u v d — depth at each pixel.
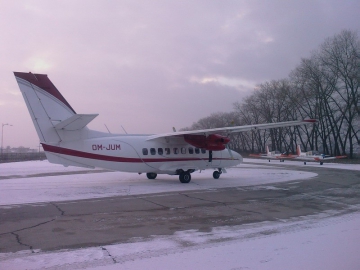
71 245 7.91
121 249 7.55
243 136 88.06
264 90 72.69
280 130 70.38
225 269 6.25
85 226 9.91
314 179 24.55
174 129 25.75
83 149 19.86
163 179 24.53
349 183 21.97
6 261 6.72
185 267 6.36
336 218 11.16
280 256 7.02
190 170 23.25
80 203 14.04
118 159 20.70
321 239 8.40
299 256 7.01
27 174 29.44
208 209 12.83
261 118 75.31
